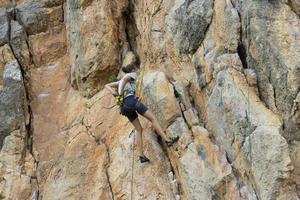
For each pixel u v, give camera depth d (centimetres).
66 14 1328
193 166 928
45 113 1234
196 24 1047
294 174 890
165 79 1017
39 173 1130
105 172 1025
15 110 1202
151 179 970
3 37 1297
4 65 1279
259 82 955
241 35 994
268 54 944
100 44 1177
